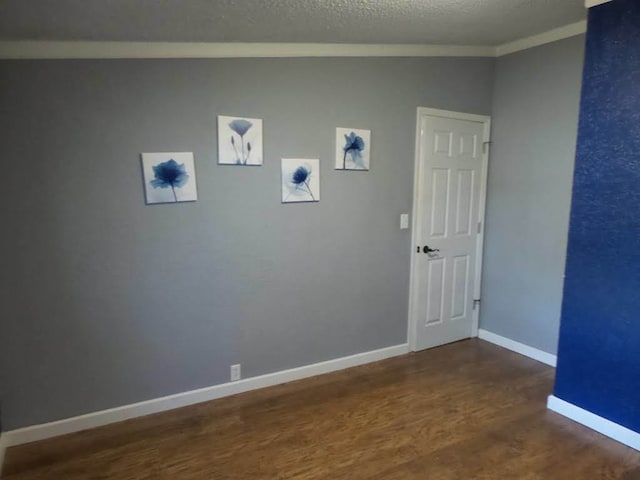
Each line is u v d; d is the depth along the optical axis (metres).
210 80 2.58
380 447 2.33
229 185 2.71
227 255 2.77
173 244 2.60
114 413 2.55
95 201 2.38
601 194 2.38
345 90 3.04
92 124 2.32
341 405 2.76
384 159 3.28
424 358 3.53
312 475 2.11
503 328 3.78
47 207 2.27
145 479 2.08
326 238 3.11
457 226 3.73
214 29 2.32
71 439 2.39
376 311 3.42
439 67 3.42
